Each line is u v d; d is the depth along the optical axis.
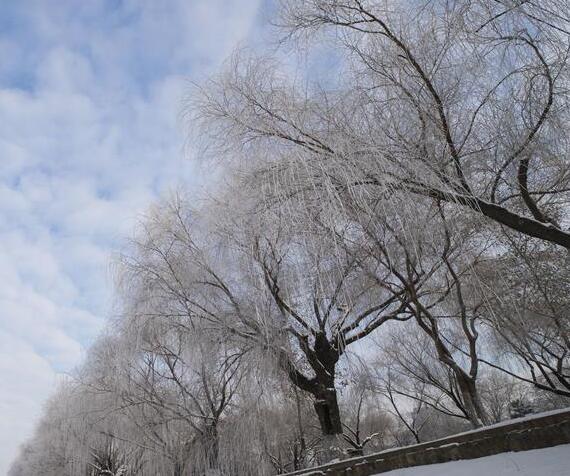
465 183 7.41
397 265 10.47
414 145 7.66
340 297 11.38
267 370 12.03
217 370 13.71
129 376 15.34
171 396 15.87
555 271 10.72
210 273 12.61
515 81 7.23
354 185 7.75
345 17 8.34
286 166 8.46
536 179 8.73
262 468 12.95
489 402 26.64
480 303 11.04
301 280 10.20
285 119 8.70
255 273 10.92
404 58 7.78
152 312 13.98
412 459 7.16
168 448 15.45
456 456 6.47
